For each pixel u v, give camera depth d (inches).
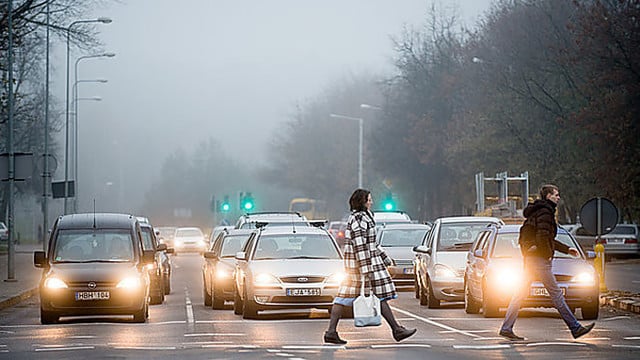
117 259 2255.2
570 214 6387.8
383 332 1854.1
